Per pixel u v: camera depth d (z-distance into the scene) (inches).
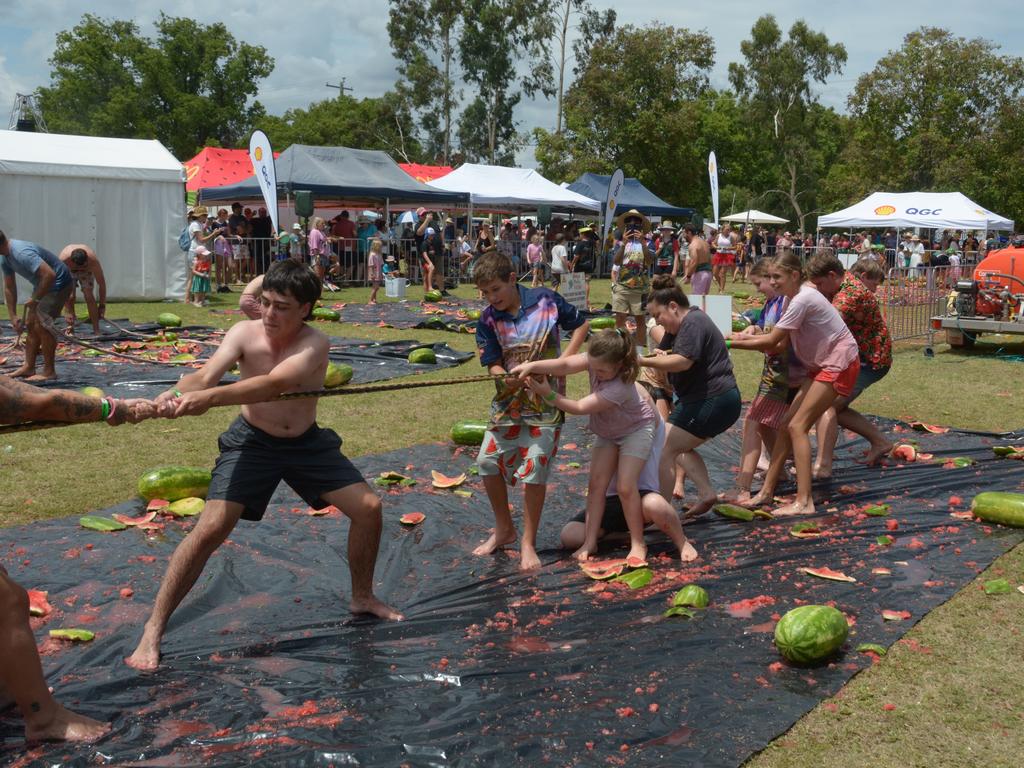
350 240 1209.4
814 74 3154.5
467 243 1358.3
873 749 148.1
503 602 211.2
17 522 264.8
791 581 219.5
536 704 158.4
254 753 142.6
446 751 141.9
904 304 723.4
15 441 357.1
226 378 494.6
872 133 2807.6
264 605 210.5
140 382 478.3
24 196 854.5
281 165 1190.3
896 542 247.8
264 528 259.1
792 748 147.9
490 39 2935.5
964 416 437.4
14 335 641.0
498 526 248.8
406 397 466.9
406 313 872.9
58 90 3395.7
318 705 159.9
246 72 3575.3
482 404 451.2
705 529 268.1
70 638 188.1
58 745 146.6
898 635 189.6
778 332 279.7
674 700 160.4
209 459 337.1
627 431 238.5
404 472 326.0
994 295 661.3
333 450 199.3
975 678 172.7
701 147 3110.2
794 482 321.7
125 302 919.0
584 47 2731.3
